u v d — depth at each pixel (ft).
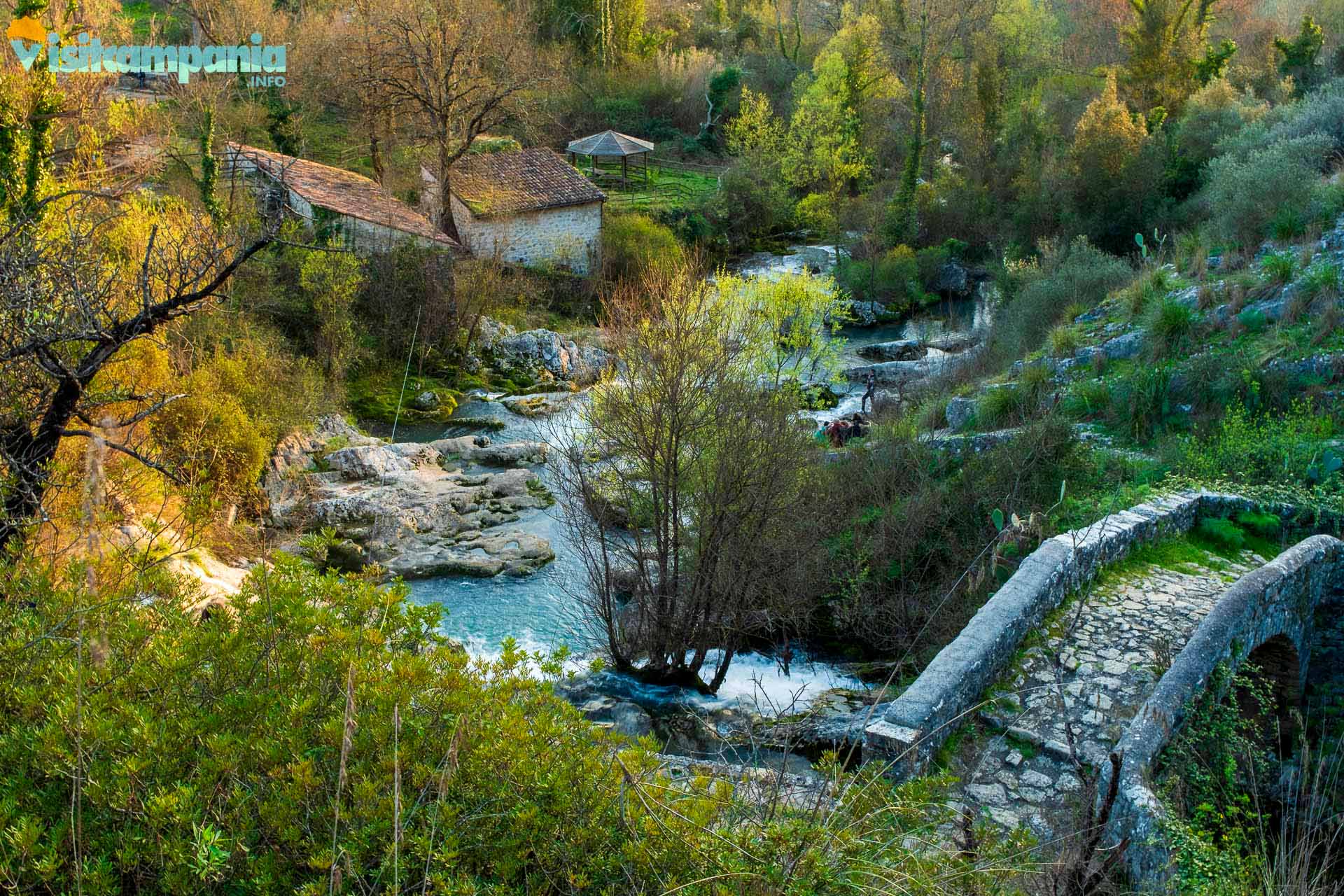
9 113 47.42
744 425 39.04
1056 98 145.07
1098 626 32.81
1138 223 105.29
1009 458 47.83
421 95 114.01
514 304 103.86
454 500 64.54
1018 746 27.61
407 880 12.28
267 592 15.57
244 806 12.35
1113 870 21.13
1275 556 38.19
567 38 182.39
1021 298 80.94
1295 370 50.08
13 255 26.45
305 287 81.87
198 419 51.03
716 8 214.69
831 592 47.06
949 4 143.84
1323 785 28.30
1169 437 49.80
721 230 138.21
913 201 130.82
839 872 13.52
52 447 24.40
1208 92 113.09
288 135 121.70
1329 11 138.51
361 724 13.73
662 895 12.44
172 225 55.06
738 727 36.32
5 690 13.85
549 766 14.03
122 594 15.92
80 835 11.73
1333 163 77.87
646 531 49.44
